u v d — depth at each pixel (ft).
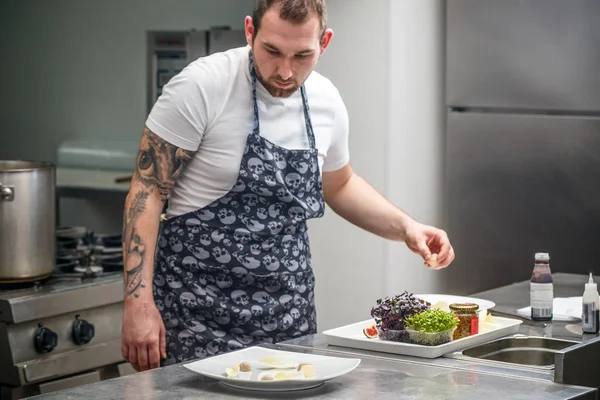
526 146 13.04
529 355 8.12
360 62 13.26
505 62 13.05
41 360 10.88
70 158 20.17
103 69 19.99
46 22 20.66
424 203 13.79
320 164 9.02
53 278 11.73
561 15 12.55
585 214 12.71
